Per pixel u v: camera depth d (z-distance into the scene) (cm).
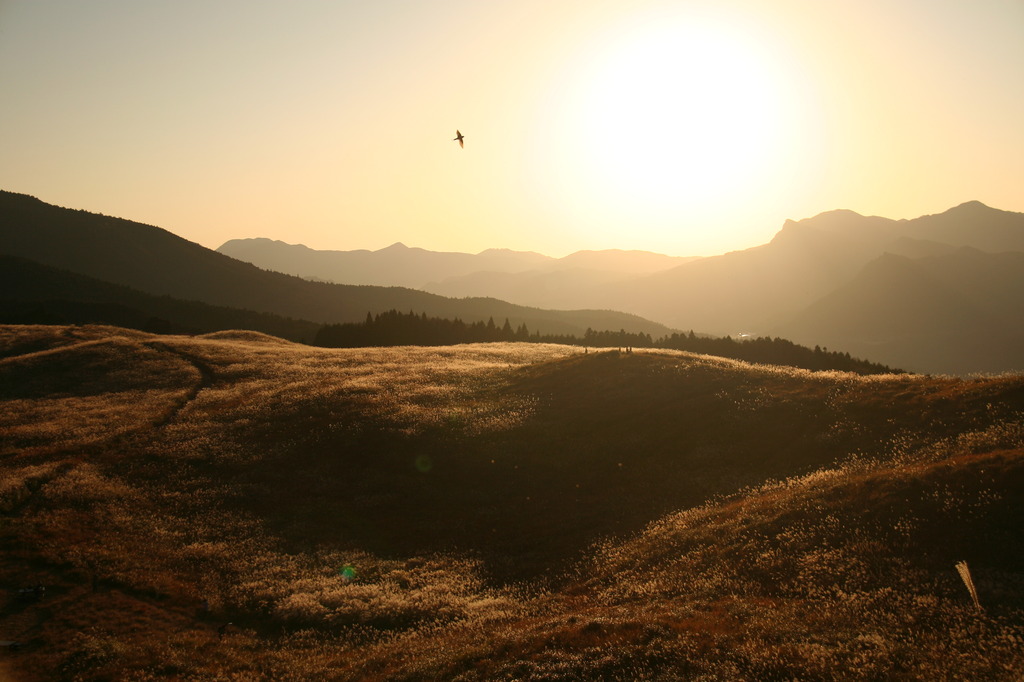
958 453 2522
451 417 4384
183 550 2827
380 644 2045
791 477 2981
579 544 2761
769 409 3834
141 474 3741
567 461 3662
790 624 1606
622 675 1453
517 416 4334
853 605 1686
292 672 1877
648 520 2875
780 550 2119
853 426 3306
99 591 2358
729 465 3316
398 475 3647
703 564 2197
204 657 1975
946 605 1596
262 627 2252
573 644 1658
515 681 1496
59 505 3161
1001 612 1526
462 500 3350
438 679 1603
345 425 4353
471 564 2688
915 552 1889
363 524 3161
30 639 1994
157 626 2162
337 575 2639
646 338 18538
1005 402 2944
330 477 3675
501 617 2109
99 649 1934
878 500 2230
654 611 1859
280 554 2839
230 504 3372
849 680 1300
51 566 2503
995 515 1930
